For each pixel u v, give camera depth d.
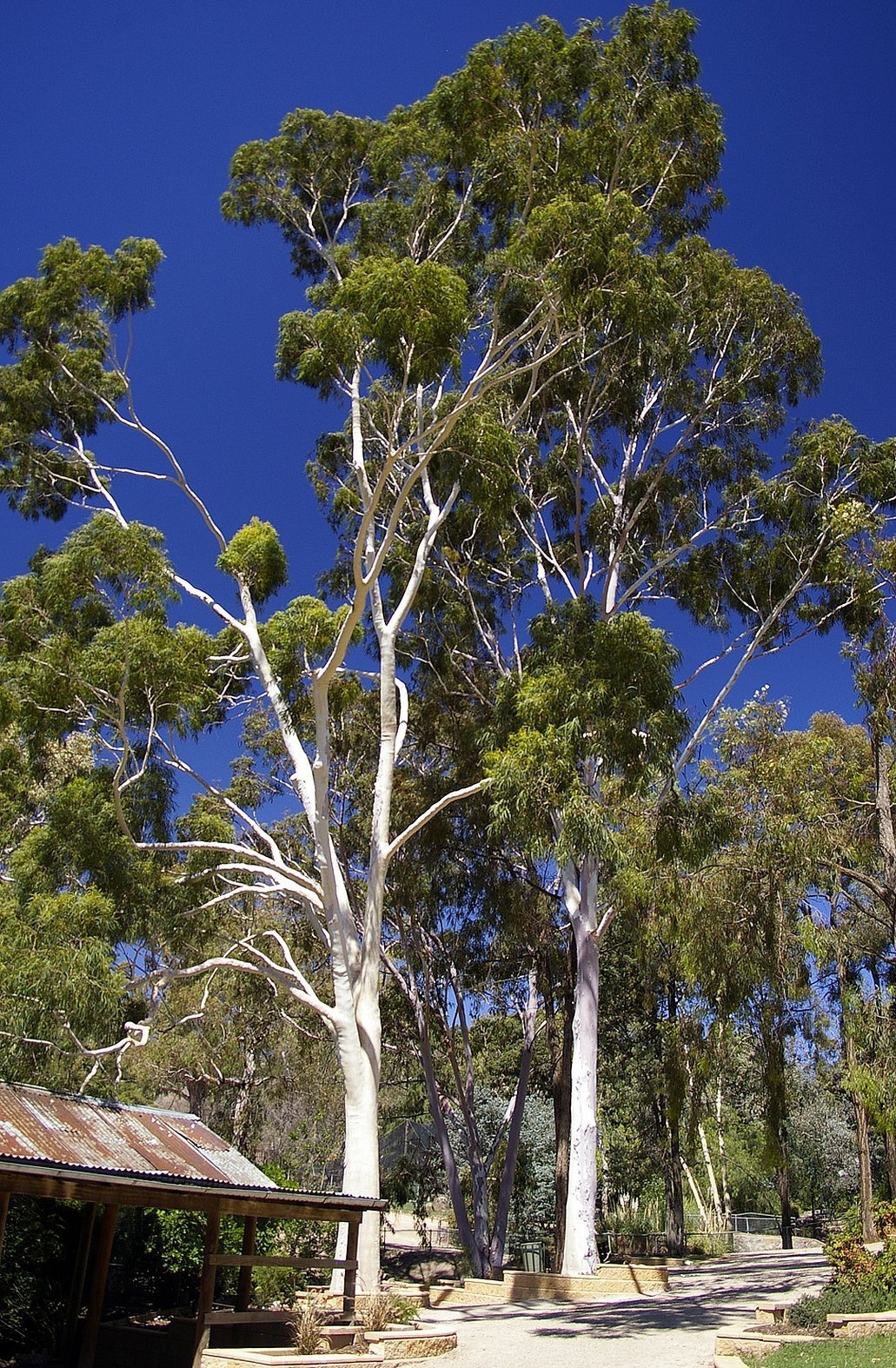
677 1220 37.34
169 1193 12.72
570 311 18.47
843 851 20.19
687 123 21.22
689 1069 21.08
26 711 18.52
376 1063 19.41
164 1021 32.22
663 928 20.64
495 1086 40.91
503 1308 20.97
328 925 19.98
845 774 22.45
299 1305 17.03
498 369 22.00
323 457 25.22
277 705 21.08
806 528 23.36
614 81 20.16
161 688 18.78
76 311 21.69
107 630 18.47
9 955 15.90
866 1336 13.75
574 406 24.11
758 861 19.53
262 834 21.50
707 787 20.67
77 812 18.31
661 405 24.27
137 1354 14.34
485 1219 29.80
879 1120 18.83
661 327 19.27
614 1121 40.12
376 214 21.72
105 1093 20.95
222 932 22.73
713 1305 19.36
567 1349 15.42
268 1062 36.25
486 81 19.59
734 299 22.80
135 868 19.00
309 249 23.70
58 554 18.61
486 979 30.50
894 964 21.98
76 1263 15.47
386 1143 47.91
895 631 20.31
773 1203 57.62
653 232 22.94
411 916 28.19
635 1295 22.12
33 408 22.02
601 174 20.48
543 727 18.88
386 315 16.88
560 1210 27.52
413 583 22.14
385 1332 14.84
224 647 22.80
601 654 19.02
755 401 24.22
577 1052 23.02
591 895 23.34
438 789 26.28
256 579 22.45
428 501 23.38
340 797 27.81
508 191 19.91
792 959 19.66
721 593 24.77
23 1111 13.23
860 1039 19.39
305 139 23.16
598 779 21.09
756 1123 46.31
